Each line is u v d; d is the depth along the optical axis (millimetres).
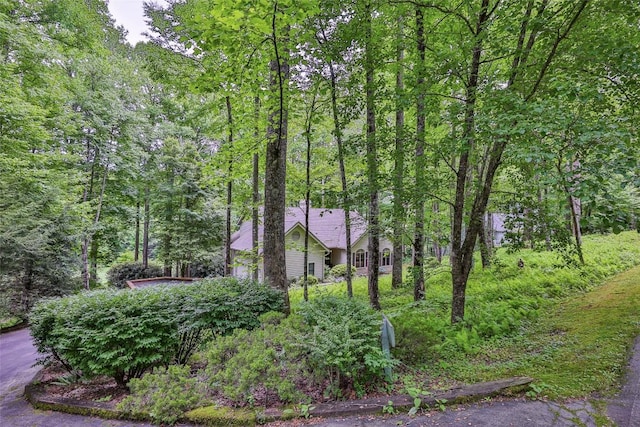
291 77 7344
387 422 2908
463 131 5598
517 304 6656
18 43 9539
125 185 18406
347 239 9281
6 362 7070
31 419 3775
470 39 5098
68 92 12938
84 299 5023
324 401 3371
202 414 3246
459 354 4594
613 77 4027
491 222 13586
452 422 2793
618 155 3107
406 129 6227
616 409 2719
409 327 4746
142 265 20766
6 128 9664
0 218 9367
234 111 7691
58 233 11867
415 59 6203
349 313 4242
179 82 8758
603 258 10531
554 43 4648
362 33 6621
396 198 6137
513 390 3199
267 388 3457
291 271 19406
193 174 18312
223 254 18750
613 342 4039
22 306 10750
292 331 4176
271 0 3641
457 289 5738
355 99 7195
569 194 3131
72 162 14023
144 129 18344
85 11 11422
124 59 17766
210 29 3963
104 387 4727
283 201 7145
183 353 5121
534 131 3619
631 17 4043
